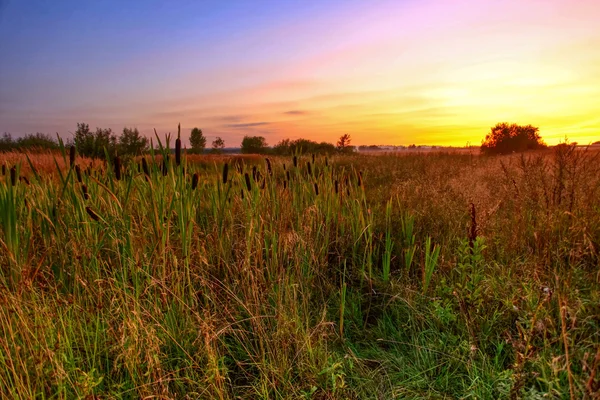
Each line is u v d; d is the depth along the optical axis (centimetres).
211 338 203
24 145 1741
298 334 233
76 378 183
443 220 414
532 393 166
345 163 1301
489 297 247
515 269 289
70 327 210
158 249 272
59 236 275
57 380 169
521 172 561
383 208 472
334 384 190
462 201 458
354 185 444
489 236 337
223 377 188
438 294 272
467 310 231
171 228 318
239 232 347
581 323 199
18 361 178
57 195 298
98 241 284
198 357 212
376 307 296
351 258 361
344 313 282
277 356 214
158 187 293
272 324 249
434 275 304
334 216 387
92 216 246
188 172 332
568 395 163
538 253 288
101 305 222
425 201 458
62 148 266
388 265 313
